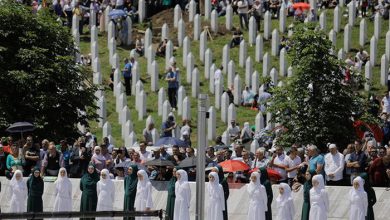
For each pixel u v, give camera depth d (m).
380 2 137.88
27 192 94.06
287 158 91.00
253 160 96.38
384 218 86.75
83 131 120.69
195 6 141.00
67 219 85.00
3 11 108.25
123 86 128.00
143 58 135.12
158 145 99.88
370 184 87.06
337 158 88.94
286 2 139.50
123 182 94.25
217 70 125.69
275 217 89.56
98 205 91.94
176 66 129.50
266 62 127.06
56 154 97.62
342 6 141.25
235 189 91.12
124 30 138.00
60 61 107.75
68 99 107.56
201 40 132.88
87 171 92.69
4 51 107.75
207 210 88.31
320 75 99.44
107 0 142.75
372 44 127.88
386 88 125.12
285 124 99.69
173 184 89.38
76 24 136.00
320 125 98.69
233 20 140.12
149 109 126.12
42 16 109.81
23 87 106.31
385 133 105.50
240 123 119.88
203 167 76.69
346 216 87.06
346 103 99.31
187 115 121.38
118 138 120.88
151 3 146.62
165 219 80.44
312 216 85.88
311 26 100.62
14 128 98.62
